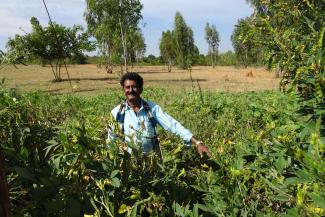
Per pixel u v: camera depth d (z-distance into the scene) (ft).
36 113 12.16
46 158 9.11
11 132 9.49
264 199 7.86
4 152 7.98
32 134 9.75
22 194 8.11
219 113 25.03
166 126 12.54
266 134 8.84
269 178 7.82
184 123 19.80
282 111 16.01
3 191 5.72
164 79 132.67
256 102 27.86
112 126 9.96
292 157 7.17
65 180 7.91
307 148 7.66
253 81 117.70
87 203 7.66
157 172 9.12
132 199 8.34
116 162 8.35
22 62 10.48
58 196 7.32
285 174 7.39
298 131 9.17
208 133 17.63
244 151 8.70
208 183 8.35
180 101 30.58
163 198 8.11
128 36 112.88
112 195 7.95
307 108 7.97
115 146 8.61
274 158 7.75
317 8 8.45
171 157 9.90
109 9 108.58
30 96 17.43
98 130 10.39
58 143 8.50
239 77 143.33
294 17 8.54
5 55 10.30
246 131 13.14
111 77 140.15
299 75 7.82
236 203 7.61
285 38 8.25
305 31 8.48
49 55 100.12
